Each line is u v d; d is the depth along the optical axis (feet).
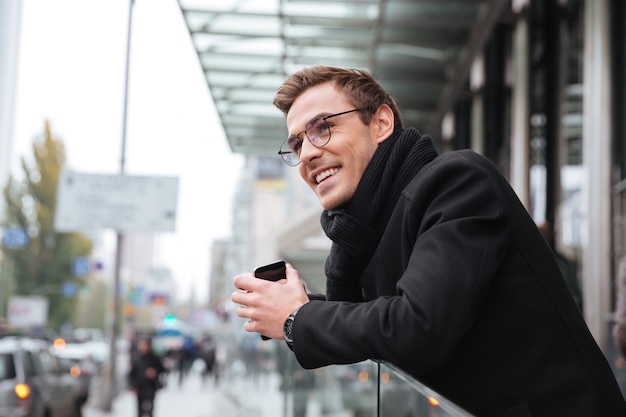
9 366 38.52
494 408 5.04
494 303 5.01
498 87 45.55
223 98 42.70
